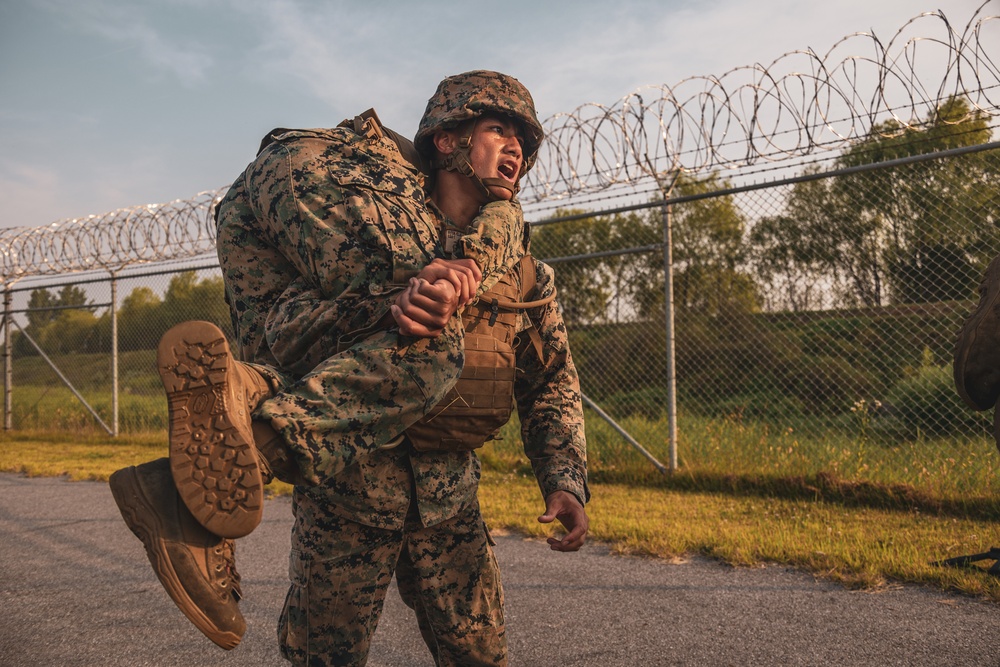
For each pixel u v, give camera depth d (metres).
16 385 11.25
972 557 3.40
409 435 1.26
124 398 10.12
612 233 10.16
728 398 7.79
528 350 1.53
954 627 2.81
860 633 2.77
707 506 5.17
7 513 5.41
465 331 1.28
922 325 6.29
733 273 7.94
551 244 10.76
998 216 5.52
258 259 1.26
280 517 5.23
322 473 0.98
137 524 0.89
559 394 1.60
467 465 1.39
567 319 9.36
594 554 4.04
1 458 8.34
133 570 3.87
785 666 2.48
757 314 7.65
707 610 3.08
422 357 1.08
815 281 6.60
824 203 6.36
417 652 2.66
